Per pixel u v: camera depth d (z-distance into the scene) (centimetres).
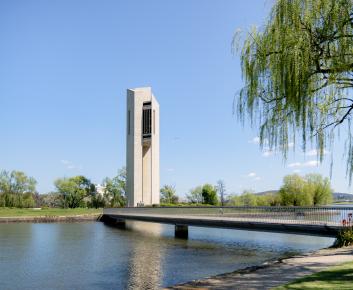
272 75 1445
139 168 7075
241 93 1595
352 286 1032
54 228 5050
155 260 2436
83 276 1958
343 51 1303
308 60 1319
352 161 1457
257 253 2686
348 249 1877
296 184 6681
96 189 9938
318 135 1448
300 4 1348
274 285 1144
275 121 1501
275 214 2947
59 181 9450
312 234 2442
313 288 1025
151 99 7112
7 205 8819
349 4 1288
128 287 1705
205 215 3878
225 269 2086
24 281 1856
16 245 3256
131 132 7162
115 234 4259
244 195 7531
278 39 1395
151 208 4947
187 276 1922
